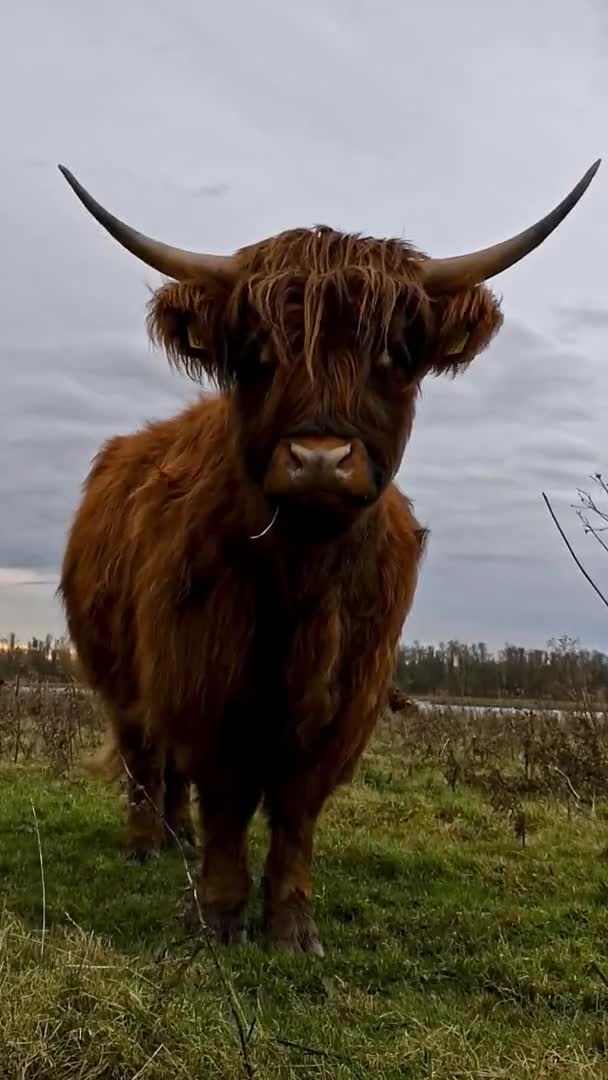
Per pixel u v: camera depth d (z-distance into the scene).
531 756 5.39
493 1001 2.30
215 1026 1.84
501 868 3.62
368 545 2.55
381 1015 2.12
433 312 2.35
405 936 2.85
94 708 7.59
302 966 2.48
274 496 2.12
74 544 3.85
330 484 2.04
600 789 4.64
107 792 5.04
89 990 1.87
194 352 2.48
